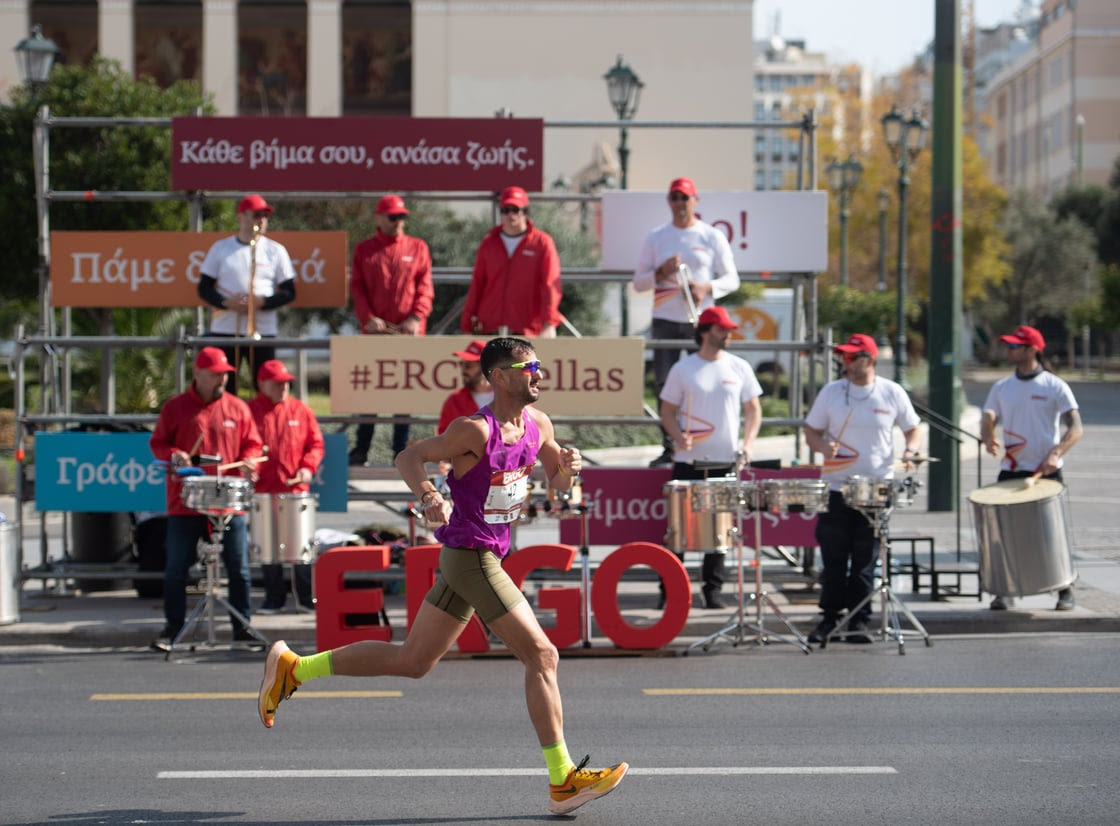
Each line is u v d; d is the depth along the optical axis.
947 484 48.03
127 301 33.06
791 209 34.31
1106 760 18.48
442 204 90.81
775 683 23.73
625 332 52.12
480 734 20.31
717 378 28.98
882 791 17.05
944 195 48.22
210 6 135.75
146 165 61.78
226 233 33.06
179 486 27.22
